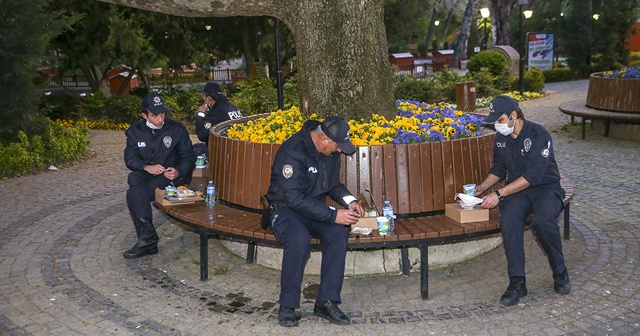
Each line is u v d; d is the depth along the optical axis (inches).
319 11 249.4
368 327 185.0
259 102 729.0
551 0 1333.7
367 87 254.1
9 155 418.3
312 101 257.9
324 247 190.1
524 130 207.5
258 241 204.7
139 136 251.1
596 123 517.3
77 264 244.4
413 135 219.8
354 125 235.8
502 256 243.6
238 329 185.6
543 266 230.8
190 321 191.3
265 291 215.6
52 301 207.5
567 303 197.0
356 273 227.8
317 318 191.9
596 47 1266.0
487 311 193.5
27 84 469.1
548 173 210.5
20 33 453.4
